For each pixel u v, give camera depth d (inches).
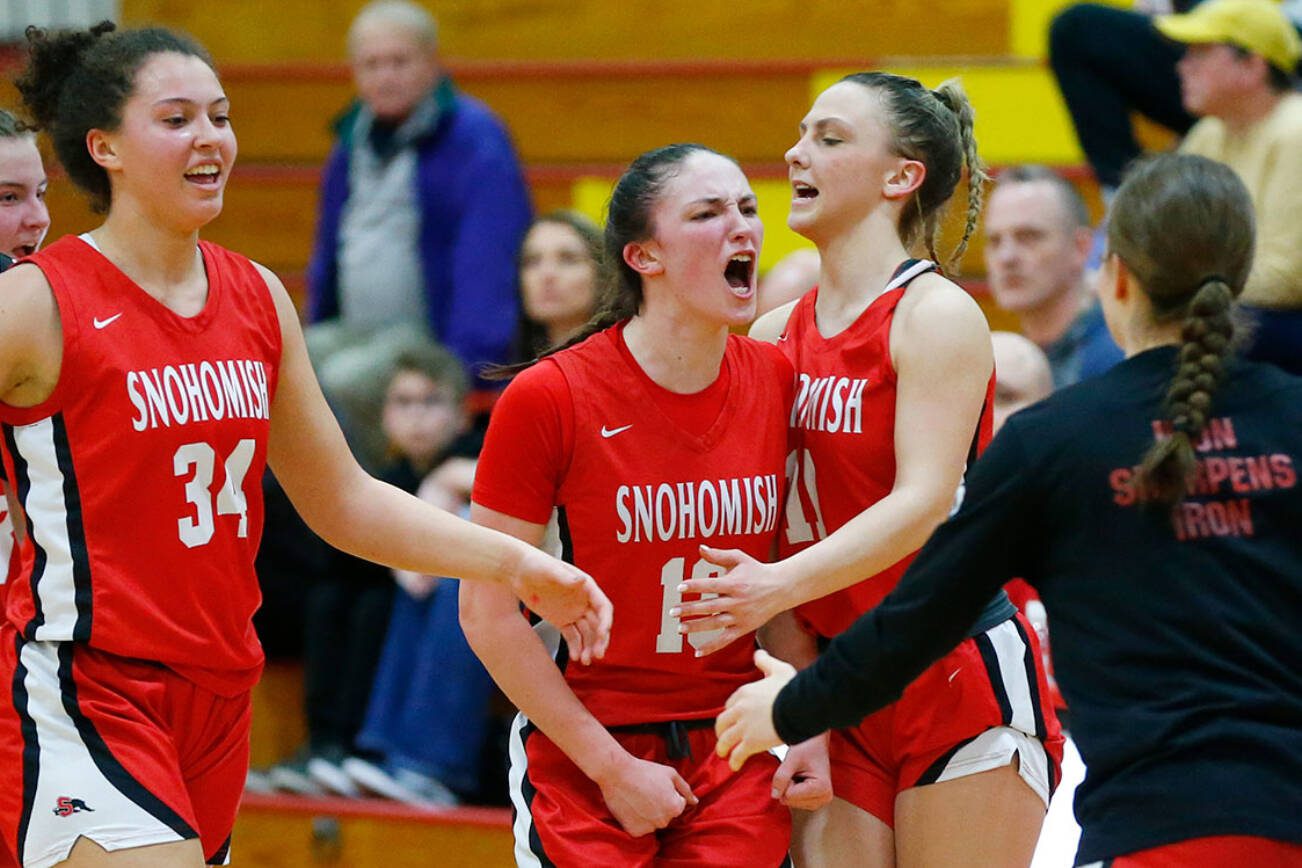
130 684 318.3
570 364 342.0
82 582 315.6
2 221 376.2
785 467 356.8
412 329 631.8
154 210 323.3
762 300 573.9
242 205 771.4
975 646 348.5
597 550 340.8
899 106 353.1
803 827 359.3
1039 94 701.9
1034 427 275.1
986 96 707.4
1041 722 353.1
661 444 340.8
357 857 571.5
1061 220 567.2
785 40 770.8
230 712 335.9
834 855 353.7
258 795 585.6
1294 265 561.0
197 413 321.7
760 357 356.8
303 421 347.6
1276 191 570.3
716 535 343.3
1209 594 264.4
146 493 317.7
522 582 328.2
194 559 322.7
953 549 275.9
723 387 347.6
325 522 350.9
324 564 605.6
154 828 310.0
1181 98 642.8
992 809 346.6
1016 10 737.6
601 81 753.0
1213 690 259.9
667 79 746.2
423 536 343.0
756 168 717.9
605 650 338.0
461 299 657.6
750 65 735.7
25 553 326.6
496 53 808.9
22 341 313.0
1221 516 267.1
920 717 346.3
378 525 347.3
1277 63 574.9
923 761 348.2
